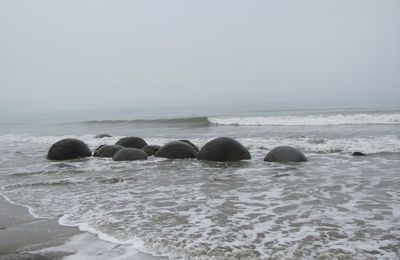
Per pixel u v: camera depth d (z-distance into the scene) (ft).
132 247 18.63
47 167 45.96
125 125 117.70
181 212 24.57
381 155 45.14
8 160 54.54
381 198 26.55
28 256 16.55
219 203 26.55
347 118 88.99
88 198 29.19
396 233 19.56
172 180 35.40
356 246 17.99
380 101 182.50
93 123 131.75
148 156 51.31
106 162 47.75
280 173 36.76
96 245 19.03
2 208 27.20
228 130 84.79
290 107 166.61
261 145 56.29
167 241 19.26
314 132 72.08
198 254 17.57
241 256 17.20
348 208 24.35
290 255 17.15
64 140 53.78
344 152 48.57
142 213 24.54
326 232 20.01
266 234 19.99
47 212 25.54
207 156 45.85
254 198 27.66
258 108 175.11
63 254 18.02
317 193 28.50
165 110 228.43
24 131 117.39
